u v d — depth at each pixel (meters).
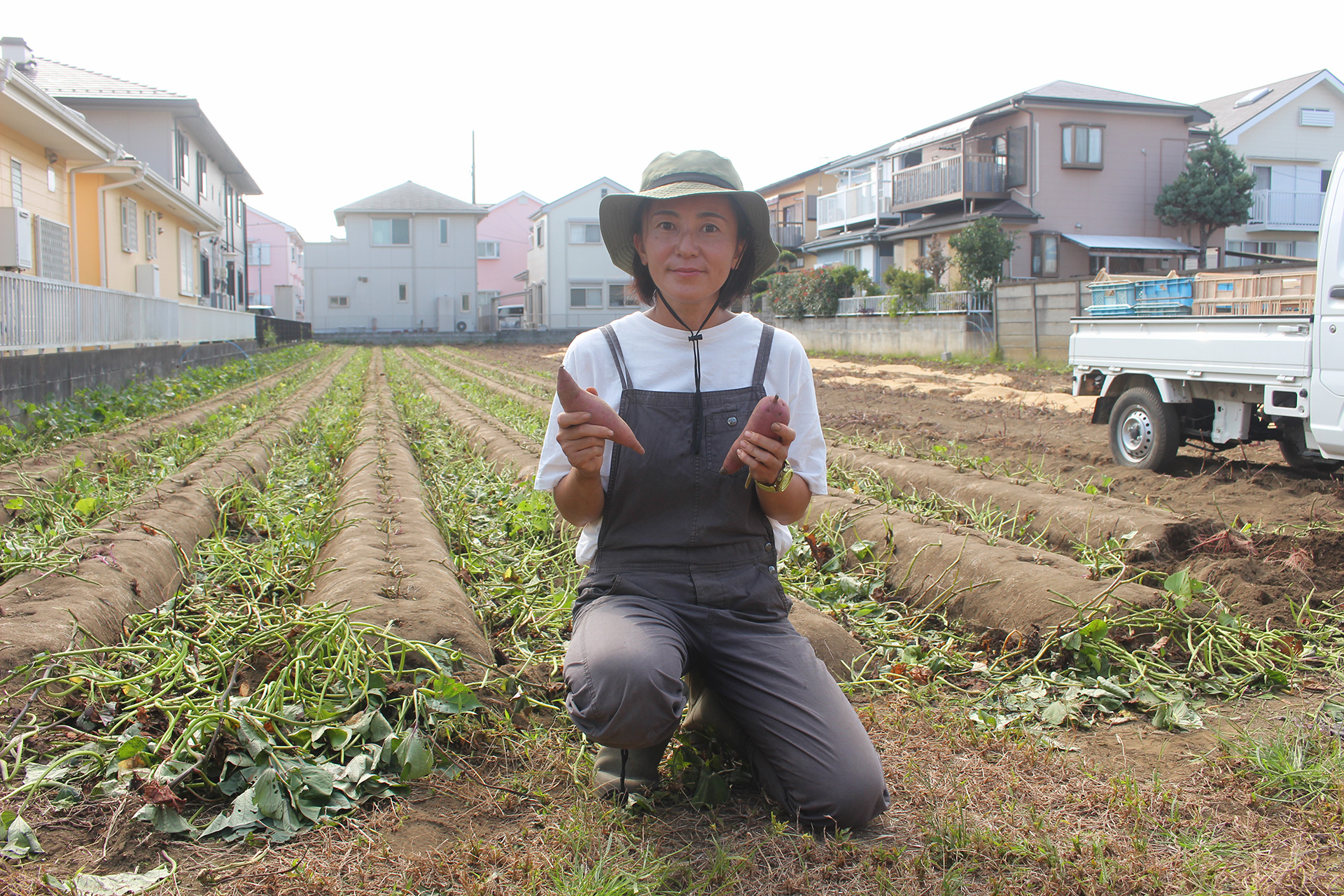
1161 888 2.35
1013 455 9.58
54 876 2.29
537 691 3.56
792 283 32.78
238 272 42.09
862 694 3.68
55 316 11.32
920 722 3.36
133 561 4.55
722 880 2.38
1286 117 30.36
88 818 2.54
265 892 2.28
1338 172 6.36
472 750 3.05
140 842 2.46
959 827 2.55
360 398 15.76
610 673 2.48
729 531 2.72
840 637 4.01
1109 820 2.70
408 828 2.59
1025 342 20.95
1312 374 6.45
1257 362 6.90
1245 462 8.39
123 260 19.75
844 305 30.34
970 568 4.80
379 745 2.93
